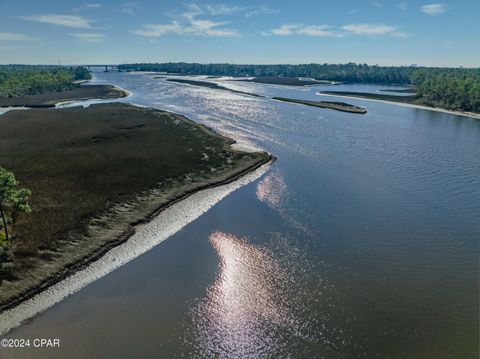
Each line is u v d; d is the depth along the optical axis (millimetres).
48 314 27594
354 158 67562
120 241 37344
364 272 32844
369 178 56594
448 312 28016
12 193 34438
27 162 57438
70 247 35125
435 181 55750
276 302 29203
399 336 25750
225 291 30516
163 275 32438
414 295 29875
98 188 47781
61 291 30062
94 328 26438
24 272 30828
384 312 27984
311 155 69188
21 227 36719
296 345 25188
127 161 59188
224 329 26641
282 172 59188
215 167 59750
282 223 41656
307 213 44219
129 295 29859
